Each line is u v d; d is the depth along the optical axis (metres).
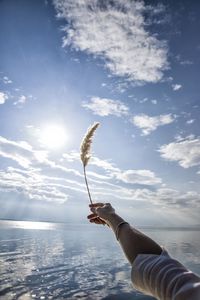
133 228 0.70
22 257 11.32
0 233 25.36
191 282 0.45
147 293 0.56
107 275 8.58
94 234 31.00
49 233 29.47
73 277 8.14
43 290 6.66
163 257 0.57
